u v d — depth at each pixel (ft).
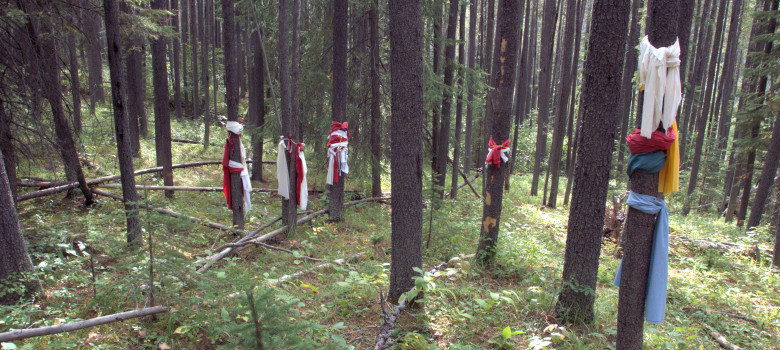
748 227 39.99
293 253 20.38
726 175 62.75
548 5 48.39
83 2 22.12
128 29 26.00
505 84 20.95
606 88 14.42
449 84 37.09
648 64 9.81
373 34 33.71
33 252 18.34
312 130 37.19
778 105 38.11
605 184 15.33
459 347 13.03
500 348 13.84
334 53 28.66
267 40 38.29
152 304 13.91
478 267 21.77
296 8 24.08
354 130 35.68
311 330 13.17
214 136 62.08
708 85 51.60
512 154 71.97
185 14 74.79
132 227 19.58
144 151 46.62
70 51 24.30
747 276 26.71
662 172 10.42
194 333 13.42
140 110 52.47
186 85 76.79
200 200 31.60
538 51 115.34
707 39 76.38
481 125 60.59
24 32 20.15
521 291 19.21
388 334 13.73
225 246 21.43
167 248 14.02
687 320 18.43
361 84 35.94
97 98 53.83
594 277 15.99
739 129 44.50
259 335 8.35
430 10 32.07
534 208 44.98
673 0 9.93
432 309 16.19
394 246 16.08
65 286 16.30
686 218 49.78
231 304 13.73
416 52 14.64
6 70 20.25
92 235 18.35
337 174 29.48
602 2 13.82
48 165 26.22
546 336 14.90
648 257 10.58
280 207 33.47
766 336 17.81
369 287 17.61
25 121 21.70
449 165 45.52
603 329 16.02
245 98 88.12
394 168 15.56
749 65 59.36
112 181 31.94
